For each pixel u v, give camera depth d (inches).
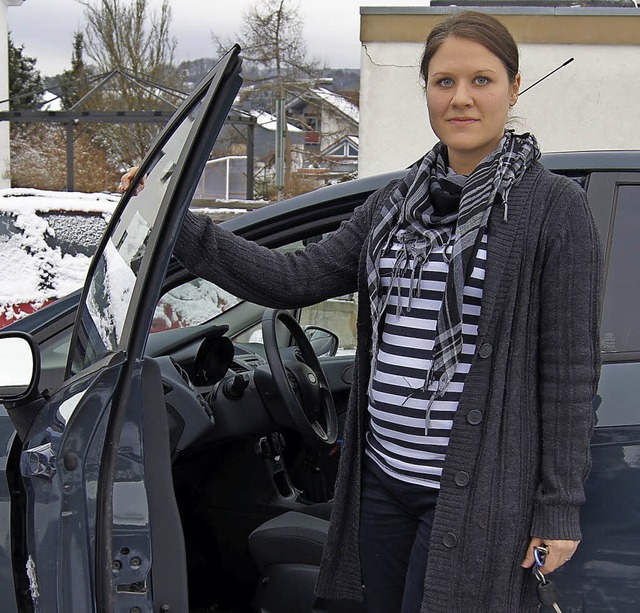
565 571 65.2
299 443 105.0
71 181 433.7
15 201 214.7
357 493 65.5
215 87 55.7
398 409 60.1
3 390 60.1
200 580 104.7
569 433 55.2
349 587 67.1
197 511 100.8
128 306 56.8
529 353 56.7
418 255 58.7
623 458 64.9
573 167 73.6
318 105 631.8
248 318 111.8
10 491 62.4
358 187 78.8
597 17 313.0
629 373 68.0
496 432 56.3
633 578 64.6
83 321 67.0
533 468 56.7
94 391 54.2
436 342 57.4
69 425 54.7
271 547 85.8
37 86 1222.9
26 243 208.4
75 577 54.9
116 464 56.3
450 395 58.2
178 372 87.7
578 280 55.0
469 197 57.5
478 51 58.1
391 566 65.4
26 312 201.3
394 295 60.3
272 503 98.3
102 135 685.3
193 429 85.7
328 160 643.5
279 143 422.0
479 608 57.4
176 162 57.3
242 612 103.0
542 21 315.9
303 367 96.8
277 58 599.5
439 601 57.8
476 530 56.7
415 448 60.0
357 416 65.3
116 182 689.0
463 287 56.5
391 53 324.5
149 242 56.4
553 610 65.2
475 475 56.9
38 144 698.2
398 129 329.1
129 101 682.8
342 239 68.7
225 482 99.6
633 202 72.6
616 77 317.1
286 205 79.6
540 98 321.1
